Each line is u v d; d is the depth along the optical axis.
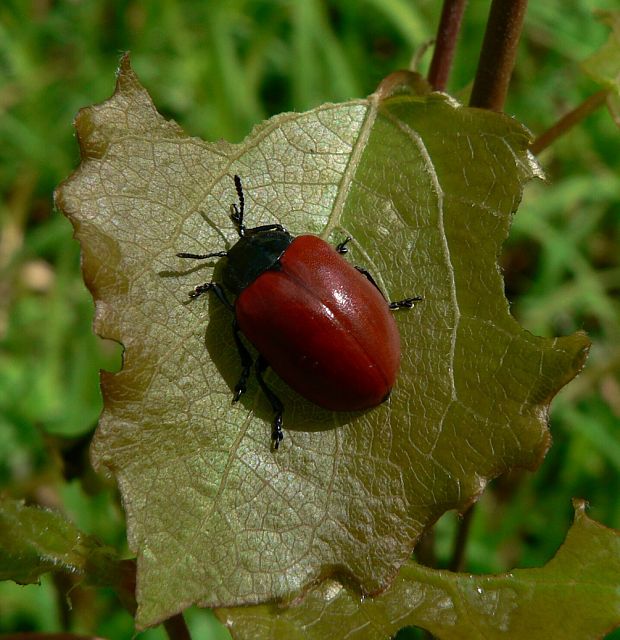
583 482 0.13
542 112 0.16
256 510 0.07
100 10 0.17
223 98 0.16
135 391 0.07
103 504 0.11
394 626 0.07
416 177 0.08
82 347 0.14
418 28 0.16
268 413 0.07
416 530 0.07
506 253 0.16
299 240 0.08
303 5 0.16
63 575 0.09
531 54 0.17
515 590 0.07
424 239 0.07
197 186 0.07
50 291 0.15
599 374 0.13
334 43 0.16
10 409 0.13
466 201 0.07
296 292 0.08
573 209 0.15
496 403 0.07
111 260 0.07
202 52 0.16
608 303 0.14
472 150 0.07
